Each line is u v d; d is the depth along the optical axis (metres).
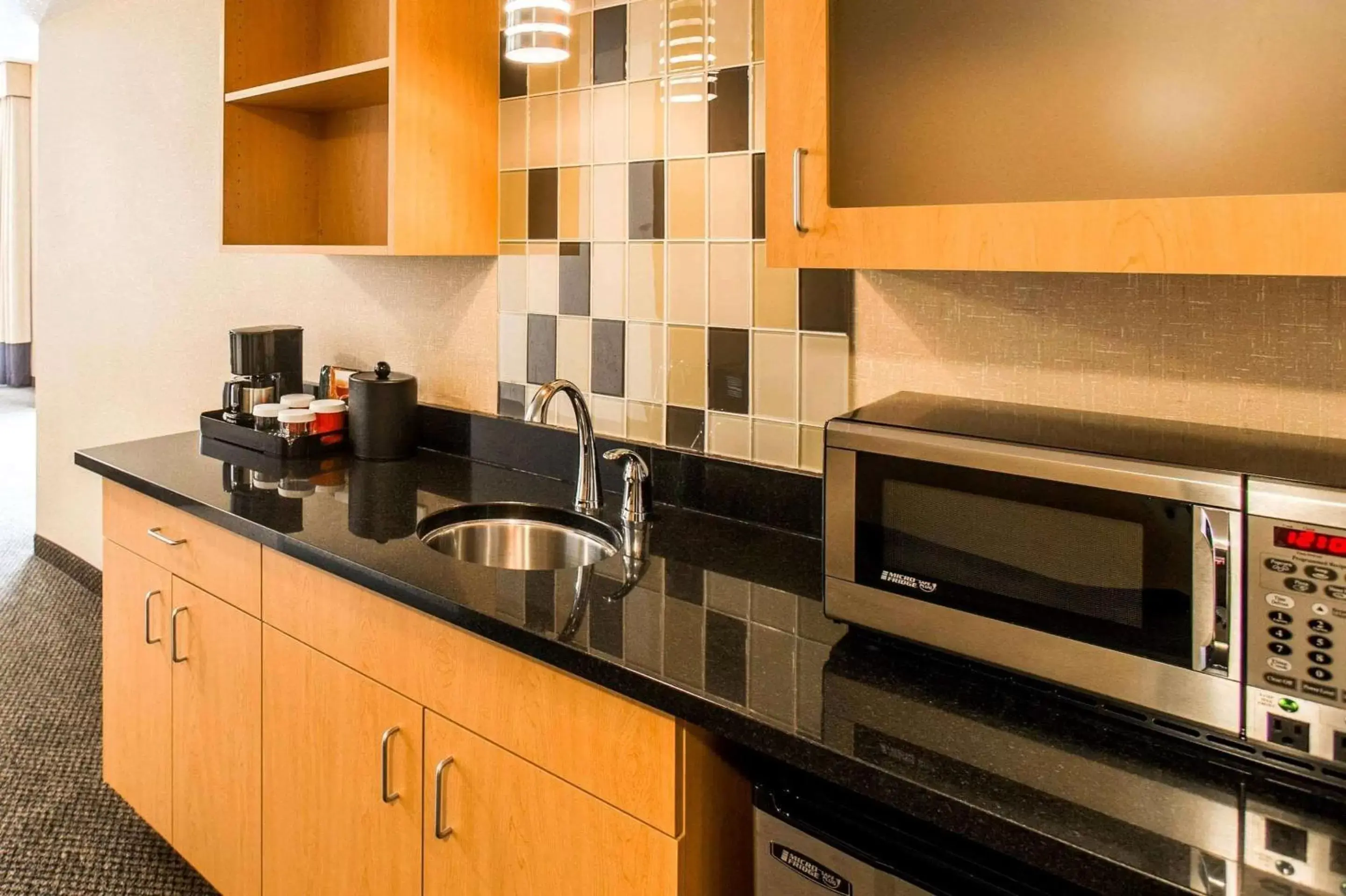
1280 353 1.12
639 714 1.08
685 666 1.07
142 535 1.94
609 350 1.83
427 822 1.35
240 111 2.22
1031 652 0.98
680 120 1.66
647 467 1.64
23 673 2.96
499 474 2.00
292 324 2.63
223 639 1.72
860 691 1.02
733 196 1.60
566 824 1.16
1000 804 0.81
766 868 1.01
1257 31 0.87
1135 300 1.22
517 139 1.94
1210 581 0.85
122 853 2.07
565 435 1.94
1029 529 0.97
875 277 1.46
